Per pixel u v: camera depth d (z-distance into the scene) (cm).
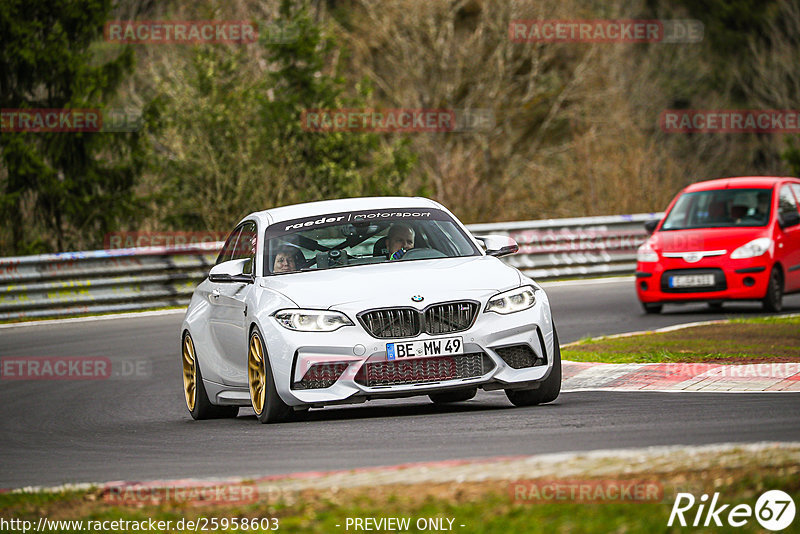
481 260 3403
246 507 2020
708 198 6291
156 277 7606
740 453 2111
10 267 7125
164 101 10756
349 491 2048
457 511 1848
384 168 11519
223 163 10725
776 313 5866
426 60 16488
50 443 3316
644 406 3109
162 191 10831
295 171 10931
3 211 10388
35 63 10331
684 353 4131
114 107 11012
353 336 3072
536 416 2991
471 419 3009
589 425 2769
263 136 10919
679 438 2494
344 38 16912
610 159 15025
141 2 15688
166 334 6244
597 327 5691
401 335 3077
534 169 16488
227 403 3606
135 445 3100
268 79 11594
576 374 3981
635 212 14050
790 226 6062
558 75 17400
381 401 3903
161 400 4322
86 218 10625
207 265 7825
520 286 3234
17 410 4212
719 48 19500
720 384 3500
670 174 14238
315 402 3072
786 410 2880
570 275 8538
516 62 16725
